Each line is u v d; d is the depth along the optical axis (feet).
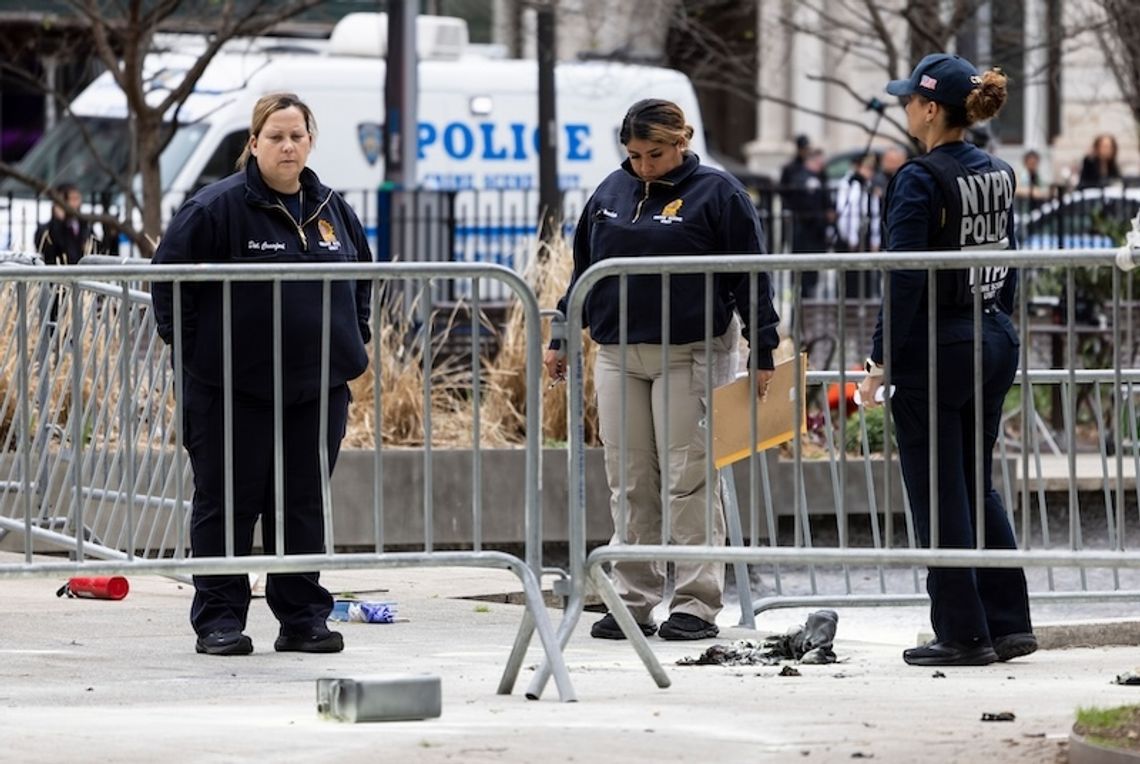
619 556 70.13
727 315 84.02
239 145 193.67
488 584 104.53
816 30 203.41
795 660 81.61
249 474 78.28
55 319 99.55
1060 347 157.28
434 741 60.44
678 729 62.54
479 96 202.39
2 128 284.82
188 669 76.54
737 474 122.62
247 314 76.69
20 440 75.61
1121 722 57.52
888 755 58.23
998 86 76.28
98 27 156.25
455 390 135.23
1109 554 70.03
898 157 238.48
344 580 105.29
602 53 219.00
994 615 80.07
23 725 63.26
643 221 84.02
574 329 69.87
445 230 176.55
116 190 193.36
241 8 172.04
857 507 126.21
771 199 184.24
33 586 100.53
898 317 73.97
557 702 68.49
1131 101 172.04
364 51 201.57
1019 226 189.88
